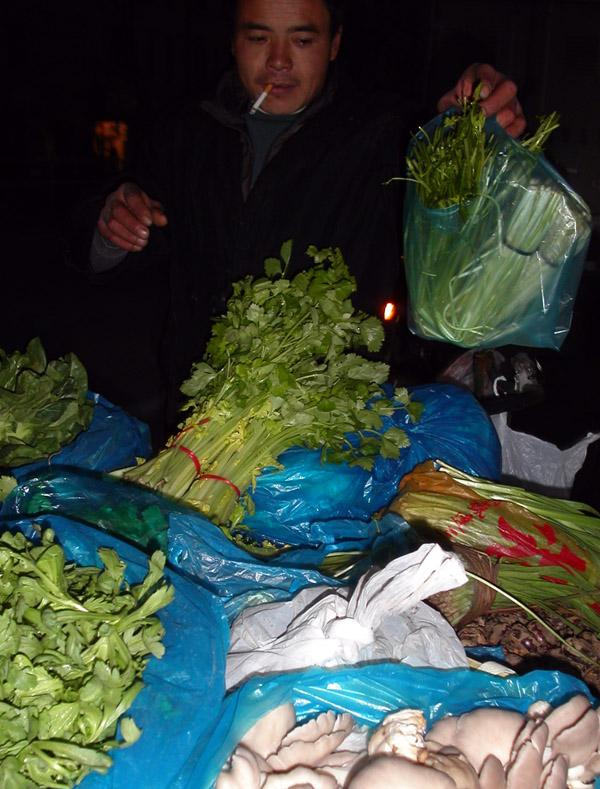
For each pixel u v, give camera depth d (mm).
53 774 1150
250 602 1540
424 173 2012
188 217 2715
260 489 1979
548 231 1958
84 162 17234
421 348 3279
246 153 2650
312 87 2525
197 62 19266
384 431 2148
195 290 2748
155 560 1345
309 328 1902
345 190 2568
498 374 2848
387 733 1243
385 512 1962
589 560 1918
